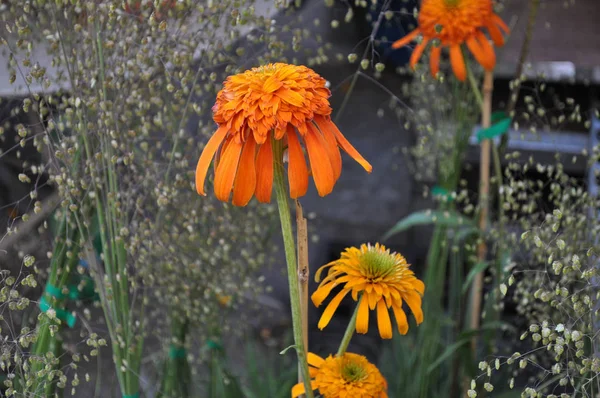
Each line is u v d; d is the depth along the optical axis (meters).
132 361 0.69
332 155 0.54
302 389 0.62
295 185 0.53
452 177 0.86
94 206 0.70
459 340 0.81
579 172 1.12
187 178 0.74
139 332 0.70
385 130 1.37
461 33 0.79
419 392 0.84
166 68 0.67
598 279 0.64
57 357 0.67
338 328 1.22
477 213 0.84
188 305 0.76
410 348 0.98
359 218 1.32
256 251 0.90
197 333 0.87
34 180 0.93
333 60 1.14
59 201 0.69
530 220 0.83
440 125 0.89
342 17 1.09
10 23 0.68
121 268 0.67
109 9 0.64
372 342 1.17
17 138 0.79
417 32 0.81
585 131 1.18
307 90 0.54
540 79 0.86
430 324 0.85
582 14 1.25
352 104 1.39
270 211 0.83
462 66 0.80
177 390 0.79
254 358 0.96
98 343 0.65
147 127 0.68
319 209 1.34
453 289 0.92
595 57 1.12
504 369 0.85
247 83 0.53
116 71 0.66
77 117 0.67
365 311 0.59
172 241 0.74
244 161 0.54
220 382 0.84
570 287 0.78
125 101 0.67
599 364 0.57
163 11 0.68
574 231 0.74
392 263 0.59
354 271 0.59
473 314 0.87
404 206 1.31
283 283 1.28
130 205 0.69
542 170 0.80
